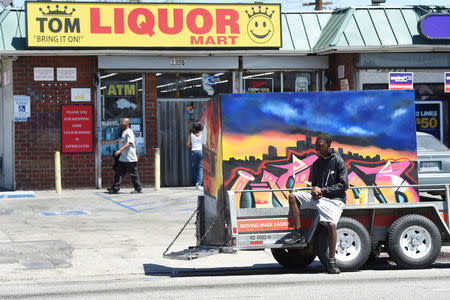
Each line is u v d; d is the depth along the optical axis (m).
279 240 9.75
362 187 10.09
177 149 21.52
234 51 20.92
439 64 21.58
